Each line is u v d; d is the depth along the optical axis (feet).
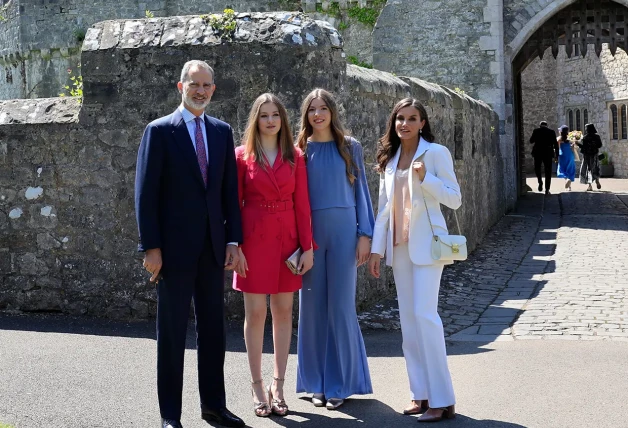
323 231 16.88
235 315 23.36
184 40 23.35
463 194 37.32
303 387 17.08
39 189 24.31
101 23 24.40
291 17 23.61
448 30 58.59
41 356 19.67
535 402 16.48
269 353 20.29
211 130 15.66
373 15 61.36
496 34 57.72
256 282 16.26
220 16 23.70
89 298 24.14
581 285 29.68
